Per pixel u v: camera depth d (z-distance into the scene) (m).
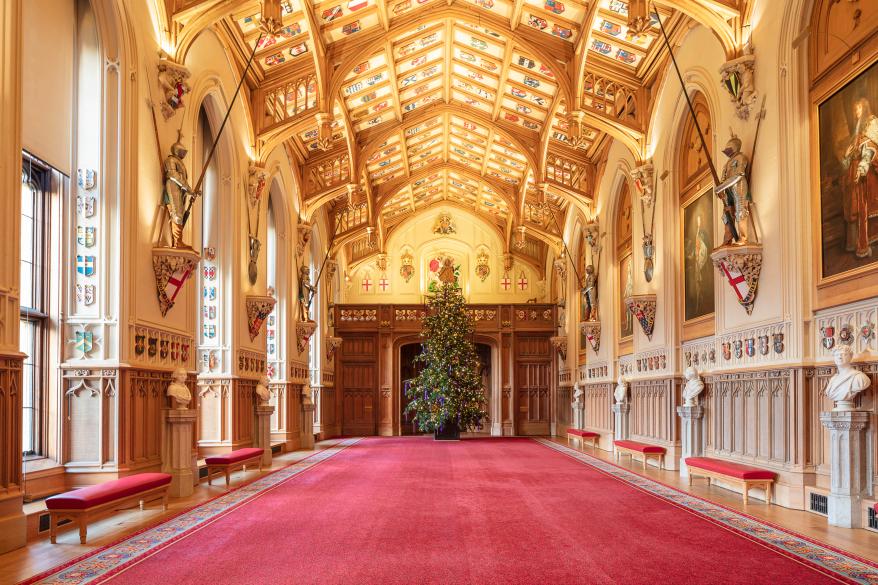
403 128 21.80
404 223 31.73
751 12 11.01
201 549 7.20
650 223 16.20
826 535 7.87
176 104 11.29
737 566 6.50
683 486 12.10
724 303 12.27
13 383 7.32
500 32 15.86
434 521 8.76
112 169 9.82
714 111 12.55
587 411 23.16
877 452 8.18
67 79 9.69
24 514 7.35
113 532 8.05
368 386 28.95
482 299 31.48
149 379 10.48
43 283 9.52
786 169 10.02
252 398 16.17
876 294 8.17
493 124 21.78
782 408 10.10
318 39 14.61
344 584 5.94
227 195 14.98
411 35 17.00
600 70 16.12
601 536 7.85
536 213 28.34
